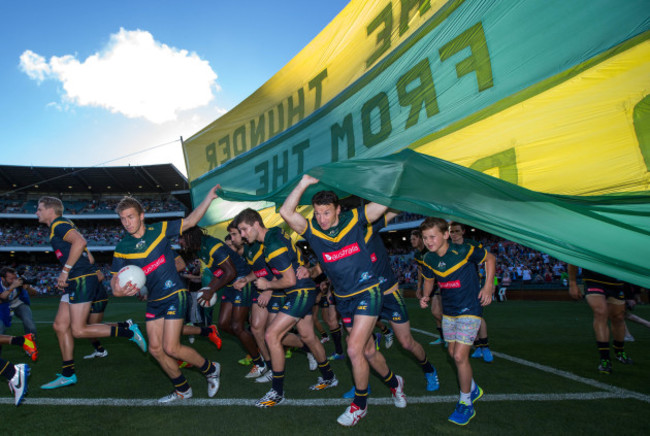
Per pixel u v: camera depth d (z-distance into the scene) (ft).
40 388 12.14
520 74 9.58
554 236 7.94
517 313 32.78
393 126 12.65
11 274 19.54
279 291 13.32
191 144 24.62
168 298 10.53
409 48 12.26
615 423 8.52
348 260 9.22
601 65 8.35
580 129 8.71
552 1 9.02
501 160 9.86
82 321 12.73
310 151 16.31
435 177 8.80
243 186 20.59
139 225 10.66
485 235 90.63
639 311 33.01
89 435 8.34
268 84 18.79
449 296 10.02
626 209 7.29
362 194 9.46
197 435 8.27
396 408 9.76
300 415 9.41
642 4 7.80
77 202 141.08
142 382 12.79
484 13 10.29
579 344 17.84
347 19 14.70
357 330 8.93
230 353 17.88
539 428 8.30
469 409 8.79
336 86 15.14
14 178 126.41
